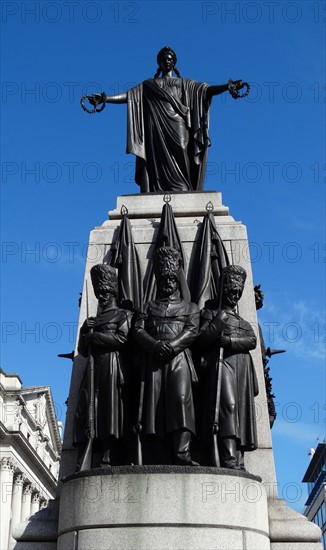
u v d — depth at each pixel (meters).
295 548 6.94
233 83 9.96
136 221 9.20
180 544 6.24
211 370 7.23
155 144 9.98
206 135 9.91
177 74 10.73
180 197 9.40
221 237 8.89
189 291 8.20
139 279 8.48
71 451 7.79
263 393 7.91
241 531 6.45
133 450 7.09
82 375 8.17
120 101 10.21
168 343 7.08
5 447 51.22
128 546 6.26
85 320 7.80
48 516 7.32
